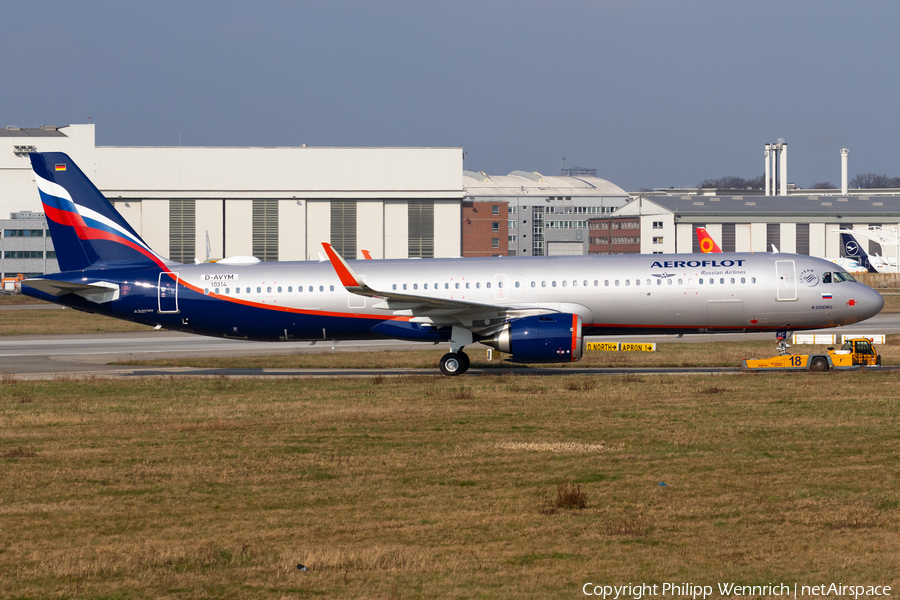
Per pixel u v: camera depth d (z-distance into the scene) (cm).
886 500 6869
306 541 6059
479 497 7150
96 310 16438
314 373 16938
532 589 5134
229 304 16088
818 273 15438
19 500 7194
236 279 16162
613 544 5938
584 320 15512
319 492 7362
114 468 8294
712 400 11825
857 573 5344
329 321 16000
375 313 15825
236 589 5150
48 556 5756
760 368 15725
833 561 5556
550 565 5544
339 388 13788
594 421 10431
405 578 5322
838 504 6788
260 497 7225
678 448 8869
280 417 11081
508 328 14950
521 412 11150
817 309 15388
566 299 15462
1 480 7838
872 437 9200
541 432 9806
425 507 6875
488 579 5300
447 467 8206
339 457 8675
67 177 16412
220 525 6450
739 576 5322
